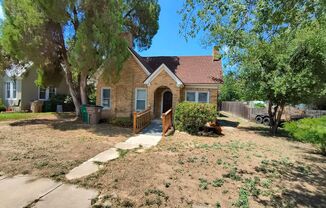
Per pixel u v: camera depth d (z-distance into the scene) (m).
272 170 6.24
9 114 16.34
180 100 14.78
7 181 4.71
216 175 5.57
